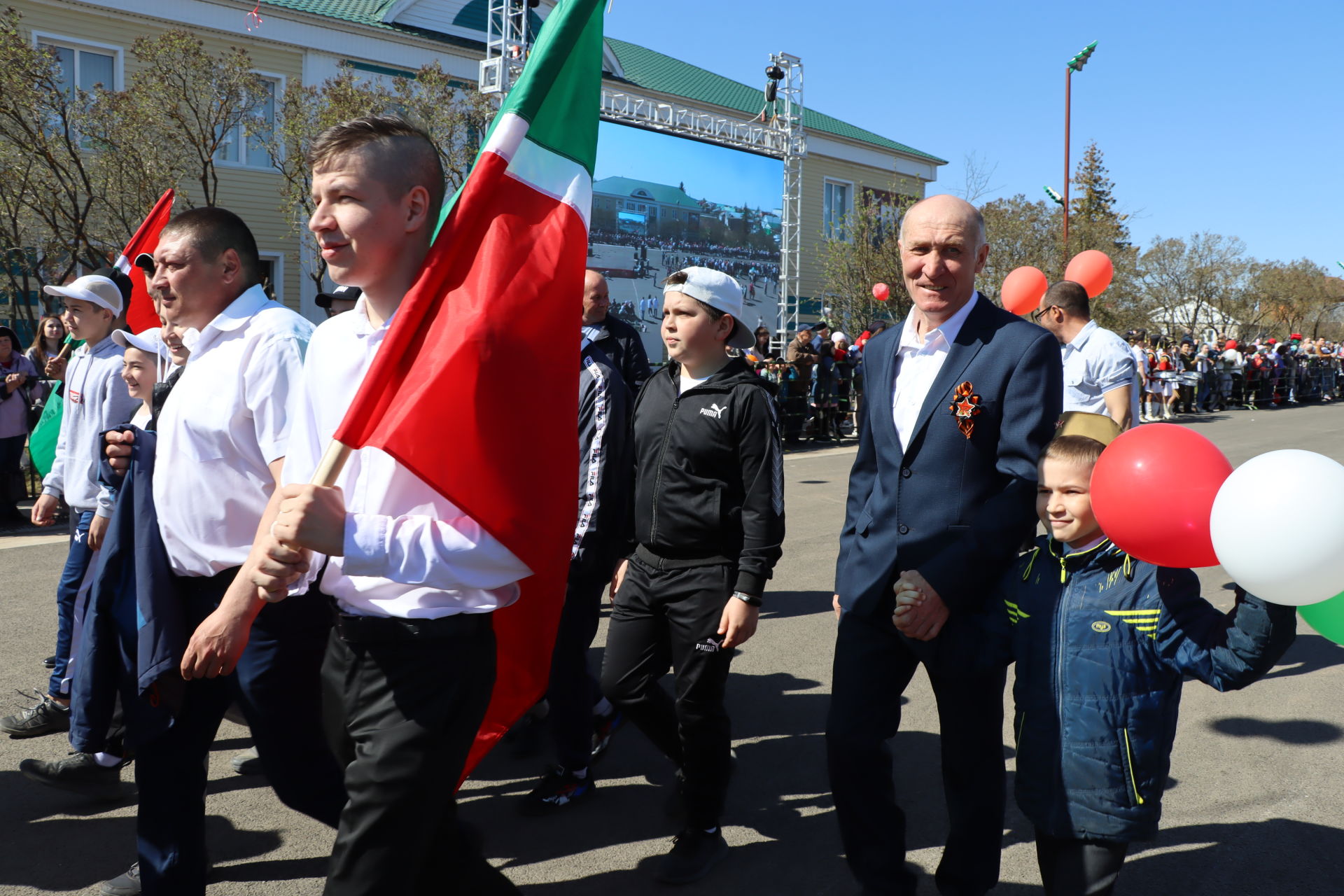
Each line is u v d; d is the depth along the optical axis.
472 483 1.68
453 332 1.71
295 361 2.26
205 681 2.31
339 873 1.73
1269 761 3.71
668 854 2.92
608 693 3.08
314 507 1.62
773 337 22.47
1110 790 2.10
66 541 7.50
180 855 2.31
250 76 13.87
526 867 2.96
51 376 8.74
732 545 2.92
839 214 27.52
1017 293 4.93
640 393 3.10
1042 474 2.17
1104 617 2.11
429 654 1.74
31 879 2.85
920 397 2.52
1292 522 1.61
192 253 2.34
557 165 1.95
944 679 2.41
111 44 16.17
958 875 2.47
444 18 19.61
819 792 3.49
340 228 1.82
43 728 3.89
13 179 12.62
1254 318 41.88
